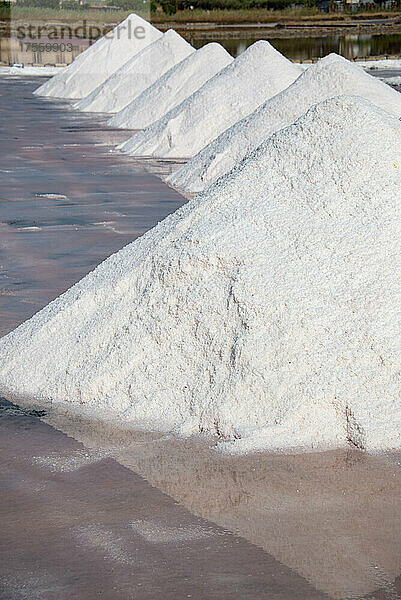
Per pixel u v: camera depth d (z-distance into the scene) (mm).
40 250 10008
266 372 5277
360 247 5855
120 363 5816
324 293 5621
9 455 5027
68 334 6266
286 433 5090
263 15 67875
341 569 3875
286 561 3938
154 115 22391
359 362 5324
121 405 5656
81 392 5789
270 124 14258
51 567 3912
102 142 19953
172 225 6613
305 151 6484
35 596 3699
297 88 14820
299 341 5379
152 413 5531
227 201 6461
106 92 27219
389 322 5496
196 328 5715
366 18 66438
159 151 18078
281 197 6316
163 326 5832
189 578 3816
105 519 4312
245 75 18812
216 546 4062
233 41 47875
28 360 6254
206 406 5367
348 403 5141
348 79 14797
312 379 5227
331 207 6102
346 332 5434
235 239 6008
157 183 14664
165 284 6027
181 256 6004
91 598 3684
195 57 22938
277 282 5664
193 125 18047
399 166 6266
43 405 5781
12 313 7602
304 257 5832
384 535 4141
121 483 4684
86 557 3988
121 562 3943
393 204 6074
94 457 5000
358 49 43062
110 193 13680
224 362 5504
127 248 6949
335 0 71125
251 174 6586
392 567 3889
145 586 3764
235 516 4328
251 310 5543
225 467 4840
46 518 4324
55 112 26516
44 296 8148
